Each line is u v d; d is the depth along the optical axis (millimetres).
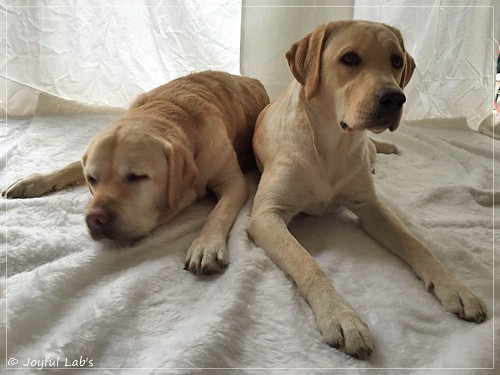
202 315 1091
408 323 1116
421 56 2609
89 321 1051
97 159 1369
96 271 1245
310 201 1560
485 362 977
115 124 1500
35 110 2439
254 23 2428
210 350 969
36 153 1961
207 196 1716
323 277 1197
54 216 1501
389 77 1354
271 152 1631
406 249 1372
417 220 1617
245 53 2477
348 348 1020
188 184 1520
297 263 1240
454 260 1380
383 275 1295
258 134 1800
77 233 1404
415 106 2703
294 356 1018
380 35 1399
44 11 2361
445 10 2539
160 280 1222
